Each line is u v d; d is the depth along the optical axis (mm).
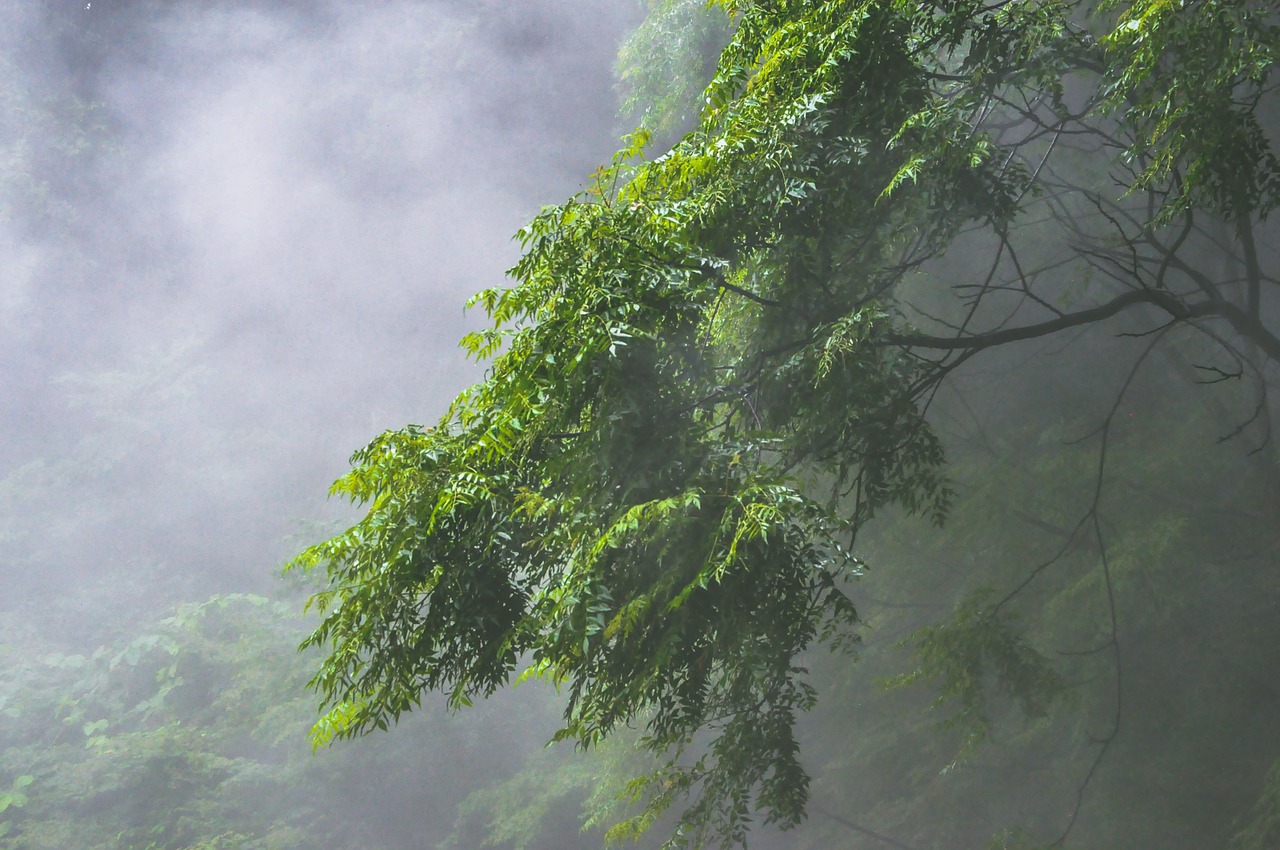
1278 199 5266
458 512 4953
